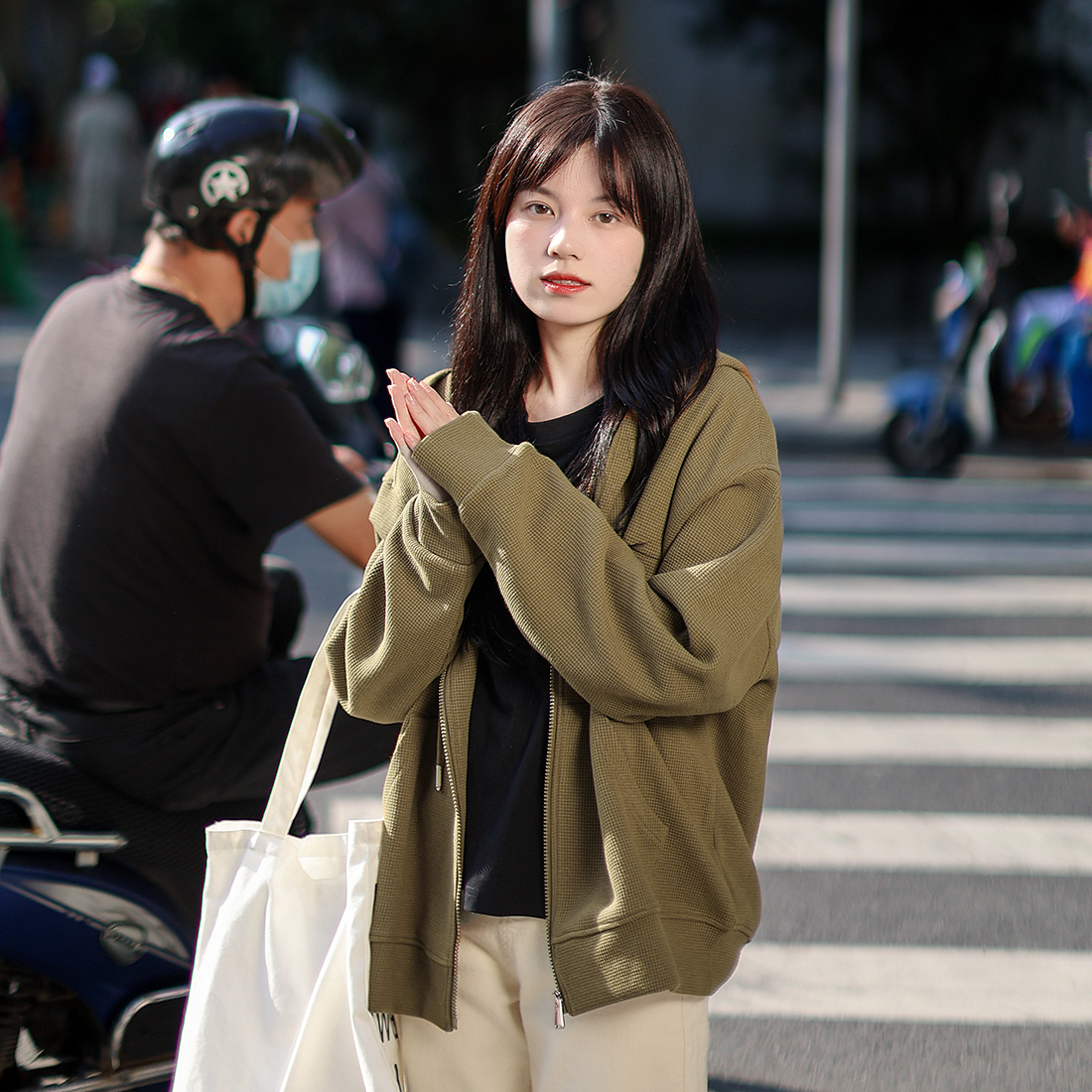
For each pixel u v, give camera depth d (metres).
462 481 4.25
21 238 51.84
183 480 5.87
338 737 6.05
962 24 41.78
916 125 43.59
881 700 13.16
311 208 6.54
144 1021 5.62
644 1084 4.37
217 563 5.98
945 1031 7.64
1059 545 19.03
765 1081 7.16
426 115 46.28
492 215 4.65
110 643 5.81
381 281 20.06
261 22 42.31
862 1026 7.70
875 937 8.73
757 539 4.31
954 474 23.62
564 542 4.24
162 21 44.38
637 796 4.32
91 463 5.86
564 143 4.43
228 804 6.00
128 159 43.44
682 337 4.52
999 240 22.14
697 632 4.16
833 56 27.91
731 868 4.46
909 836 10.23
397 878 4.52
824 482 23.09
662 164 4.48
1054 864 9.79
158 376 5.89
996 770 11.49
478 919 4.48
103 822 5.74
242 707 5.96
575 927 4.27
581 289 4.44
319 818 10.16
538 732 4.41
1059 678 13.78
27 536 5.93
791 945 8.63
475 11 44.09
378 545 4.68
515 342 4.69
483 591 4.52
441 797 4.53
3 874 5.52
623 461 4.42
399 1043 4.65
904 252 43.59
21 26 74.38
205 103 6.50
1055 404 22.72
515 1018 4.58
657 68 46.25
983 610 16.06
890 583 17.16
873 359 35.41
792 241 43.66
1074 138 45.47
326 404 7.61
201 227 6.31
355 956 4.46
